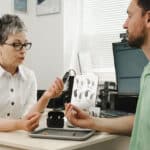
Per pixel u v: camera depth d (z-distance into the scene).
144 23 1.16
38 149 1.12
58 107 2.19
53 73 3.08
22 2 3.08
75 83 1.89
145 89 1.10
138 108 1.12
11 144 1.20
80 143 1.19
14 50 1.71
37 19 3.16
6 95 1.80
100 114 1.86
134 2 1.19
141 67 2.03
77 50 3.10
